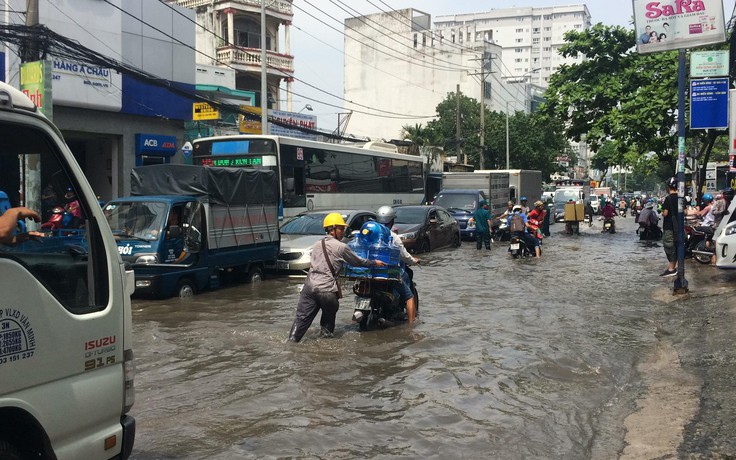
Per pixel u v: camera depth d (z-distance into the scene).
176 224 12.61
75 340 3.48
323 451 4.99
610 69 27.23
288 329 9.43
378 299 9.45
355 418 5.73
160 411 5.92
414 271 16.48
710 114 12.48
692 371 6.93
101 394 3.63
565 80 27.92
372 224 9.35
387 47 68.00
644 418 5.62
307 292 8.63
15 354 3.14
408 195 28.75
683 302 10.95
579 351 8.09
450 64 65.75
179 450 5.00
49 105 12.69
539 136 55.47
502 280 14.75
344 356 7.90
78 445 3.50
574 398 6.30
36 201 3.54
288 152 20.02
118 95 22.23
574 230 30.69
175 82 24.34
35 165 3.54
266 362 7.63
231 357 7.87
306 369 7.32
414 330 9.35
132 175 13.56
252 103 32.75
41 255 3.38
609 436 5.28
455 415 5.81
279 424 5.58
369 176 25.48
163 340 8.76
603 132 25.58
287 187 19.64
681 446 4.85
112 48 22.14
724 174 32.00
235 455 4.90
